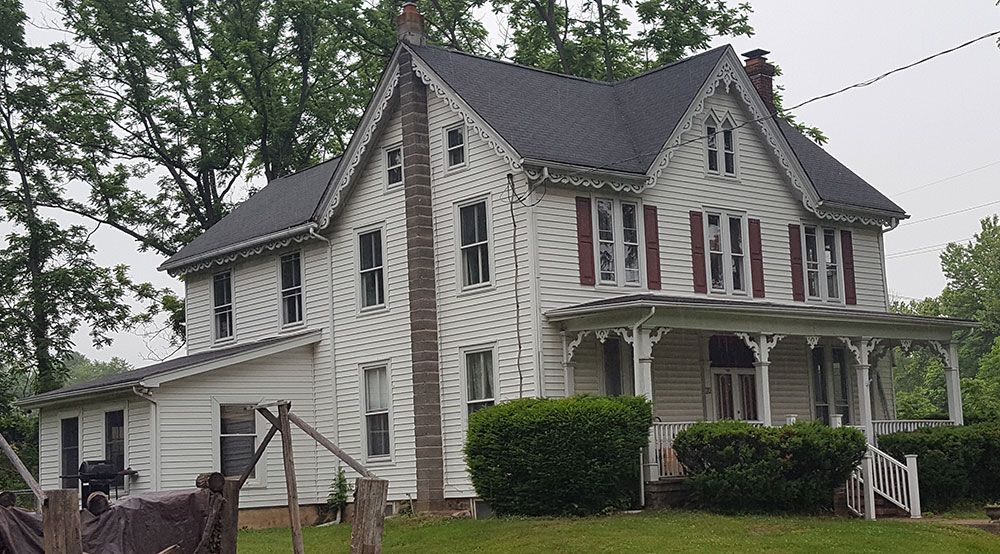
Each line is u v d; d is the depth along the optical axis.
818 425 23.31
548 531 20.78
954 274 79.50
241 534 26.17
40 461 33.03
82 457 31.00
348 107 45.53
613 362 26.55
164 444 27.81
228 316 33.81
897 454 26.53
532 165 24.78
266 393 29.50
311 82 46.03
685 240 27.98
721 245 28.84
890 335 28.66
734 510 23.05
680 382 27.55
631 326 23.77
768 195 30.16
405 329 27.80
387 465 28.00
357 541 12.98
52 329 43.47
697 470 23.56
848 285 31.92
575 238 25.94
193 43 45.81
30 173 44.34
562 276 25.52
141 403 28.44
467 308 26.48
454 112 27.12
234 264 33.62
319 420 30.02
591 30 45.72
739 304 25.09
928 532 21.05
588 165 25.64
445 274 27.09
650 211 27.38
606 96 30.34
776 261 29.98
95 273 43.88
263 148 44.56
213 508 14.32
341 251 29.92
